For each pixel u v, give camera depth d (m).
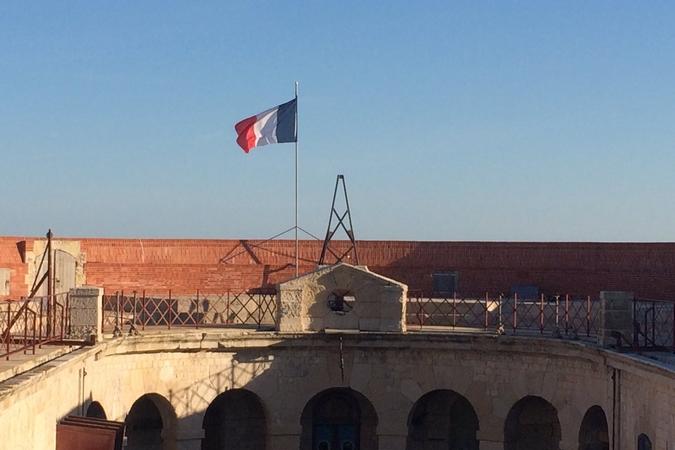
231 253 40.28
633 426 26.52
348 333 33.50
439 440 35.84
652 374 24.47
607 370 28.70
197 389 32.97
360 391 34.09
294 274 39.75
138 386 31.78
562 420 31.38
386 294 33.91
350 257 39.91
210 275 39.38
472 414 35.88
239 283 39.47
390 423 33.97
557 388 31.62
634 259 38.09
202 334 32.53
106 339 29.88
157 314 36.25
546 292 38.62
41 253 38.41
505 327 35.03
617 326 28.95
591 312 33.56
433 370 33.88
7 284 37.47
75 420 24.81
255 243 40.53
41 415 22.58
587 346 29.30
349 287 34.12
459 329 34.78
